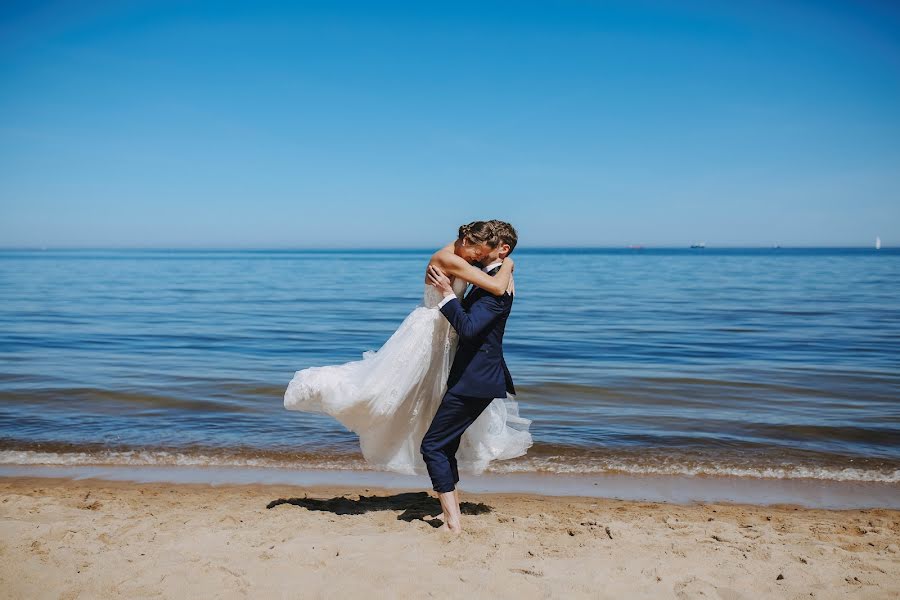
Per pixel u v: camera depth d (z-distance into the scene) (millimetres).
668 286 35844
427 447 3730
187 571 2959
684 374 10406
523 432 4055
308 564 3088
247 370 10625
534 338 14930
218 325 17547
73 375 9984
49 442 6449
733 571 3086
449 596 2770
